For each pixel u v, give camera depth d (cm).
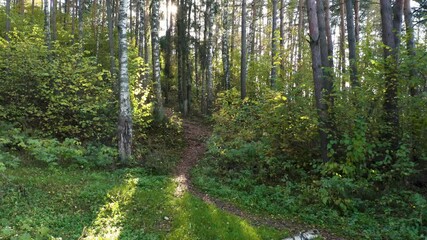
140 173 1130
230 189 1012
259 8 3688
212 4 2730
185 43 2788
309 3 1047
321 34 1151
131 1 3209
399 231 708
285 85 1326
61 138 1345
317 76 1048
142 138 1548
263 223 771
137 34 2959
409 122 969
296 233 711
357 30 1981
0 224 618
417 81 909
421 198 771
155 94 1967
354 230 739
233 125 1527
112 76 1700
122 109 1216
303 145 1175
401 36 982
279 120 1205
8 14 1869
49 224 658
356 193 877
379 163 920
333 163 949
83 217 713
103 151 1199
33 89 1373
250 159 1197
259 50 3956
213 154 1382
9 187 791
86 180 952
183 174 1209
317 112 1060
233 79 3103
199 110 3188
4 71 1354
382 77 954
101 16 3312
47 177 918
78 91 1456
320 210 834
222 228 703
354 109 997
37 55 1405
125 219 714
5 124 1231
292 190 976
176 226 703
